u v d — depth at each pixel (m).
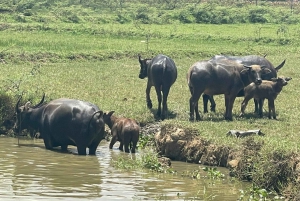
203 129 16.75
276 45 43.59
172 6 61.12
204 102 21.16
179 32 46.91
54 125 16.97
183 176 14.31
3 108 19.47
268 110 20.86
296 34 47.78
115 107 20.72
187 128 16.61
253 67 19.86
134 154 16.83
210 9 57.31
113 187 12.74
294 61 35.38
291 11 61.09
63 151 17.06
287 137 16.20
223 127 17.36
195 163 15.88
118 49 37.16
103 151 17.20
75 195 11.88
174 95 24.05
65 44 37.44
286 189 12.79
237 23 55.75
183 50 37.94
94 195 11.95
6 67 29.22
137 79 28.11
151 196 12.13
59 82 25.41
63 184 12.80
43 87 23.56
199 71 19.41
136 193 12.30
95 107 16.94
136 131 16.97
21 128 17.95
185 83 27.41
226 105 19.77
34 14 51.97
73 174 13.90
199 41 43.91
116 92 24.09
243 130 16.77
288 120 19.36
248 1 68.88
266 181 13.30
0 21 47.81
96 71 29.91
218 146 15.50
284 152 13.49
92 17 52.31
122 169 14.77
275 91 19.72
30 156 16.00
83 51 35.22
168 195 12.32
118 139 17.33
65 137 16.88
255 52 39.12
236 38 44.56
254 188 12.90
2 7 53.09
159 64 20.44
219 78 19.53
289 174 13.09
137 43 40.97
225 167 15.24
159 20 53.91
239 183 13.80
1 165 14.61
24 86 23.42
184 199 12.06
